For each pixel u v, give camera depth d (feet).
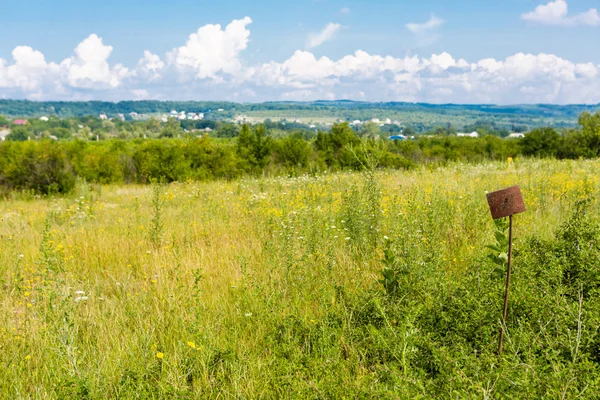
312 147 79.36
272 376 10.09
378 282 13.82
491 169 47.39
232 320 13.41
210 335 11.55
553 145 88.07
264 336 12.31
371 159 24.49
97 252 21.15
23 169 56.85
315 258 17.60
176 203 38.50
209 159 69.72
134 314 13.60
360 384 8.92
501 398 7.66
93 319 13.64
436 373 9.52
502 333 9.44
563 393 7.16
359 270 16.15
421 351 10.03
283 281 15.72
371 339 11.21
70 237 24.44
